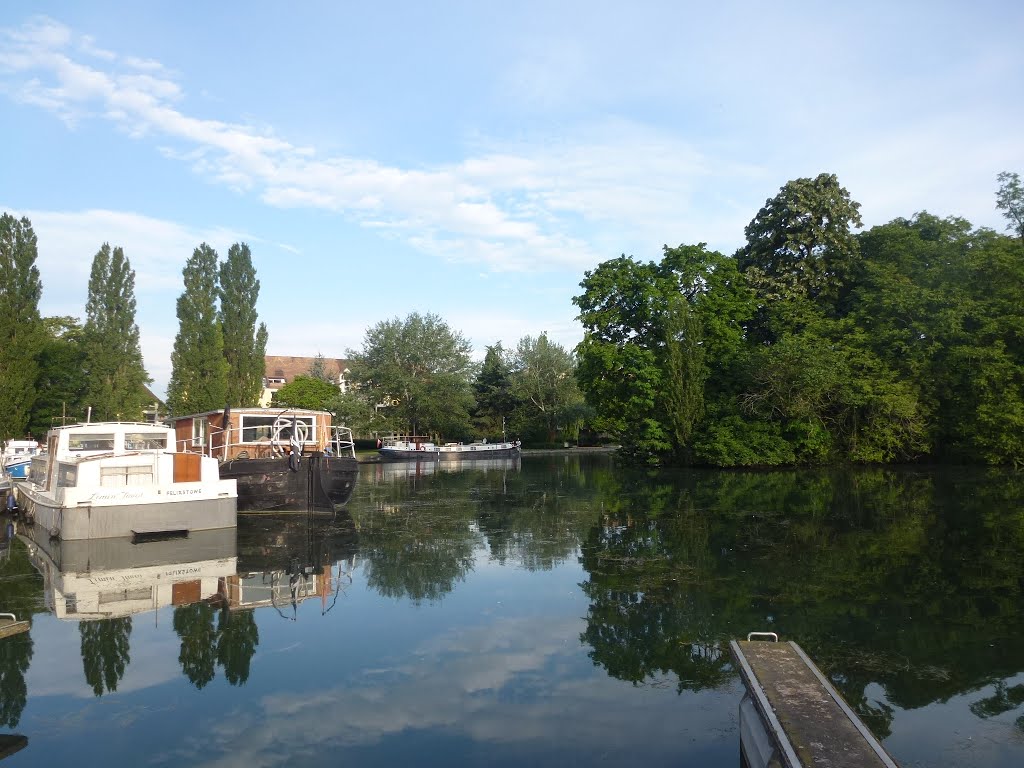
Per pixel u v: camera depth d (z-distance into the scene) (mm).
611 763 5980
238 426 24375
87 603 11336
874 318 38188
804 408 36062
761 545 15250
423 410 66375
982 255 35688
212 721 6949
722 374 41000
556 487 30266
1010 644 8703
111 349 51531
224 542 16781
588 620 10117
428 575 13148
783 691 5438
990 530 16328
